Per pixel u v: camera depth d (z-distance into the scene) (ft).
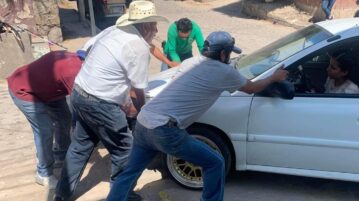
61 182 14.67
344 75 14.51
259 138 14.74
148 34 13.08
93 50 13.39
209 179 12.94
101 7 48.26
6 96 26.43
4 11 35.01
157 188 15.87
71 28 46.14
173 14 56.59
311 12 47.57
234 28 47.73
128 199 14.57
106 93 13.20
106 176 16.94
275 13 49.98
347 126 14.20
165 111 12.16
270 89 14.49
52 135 15.89
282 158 14.82
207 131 14.97
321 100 14.39
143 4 12.93
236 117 14.70
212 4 62.64
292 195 15.46
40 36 35.86
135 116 14.33
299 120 14.39
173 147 12.30
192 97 12.25
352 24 15.65
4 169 17.63
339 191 15.74
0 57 29.71
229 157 15.20
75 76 14.44
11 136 20.80
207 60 12.34
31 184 16.40
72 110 14.44
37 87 14.97
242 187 15.98
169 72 17.40
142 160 12.97
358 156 14.33
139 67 12.94
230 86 12.44
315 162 14.66
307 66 14.87
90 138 14.51
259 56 16.58
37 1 38.47
